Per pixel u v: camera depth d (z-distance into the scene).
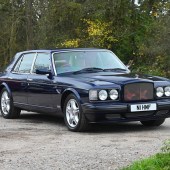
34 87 10.95
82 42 30.25
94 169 6.32
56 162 6.80
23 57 11.92
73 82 9.70
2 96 12.43
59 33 30.23
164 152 6.85
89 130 9.84
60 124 10.86
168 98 9.78
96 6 29.47
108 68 10.77
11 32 29.73
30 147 7.98
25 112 13.59
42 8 29.64
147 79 9.71
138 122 11.09
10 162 6.86
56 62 10.60
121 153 7.31
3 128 10.28
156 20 29.67
